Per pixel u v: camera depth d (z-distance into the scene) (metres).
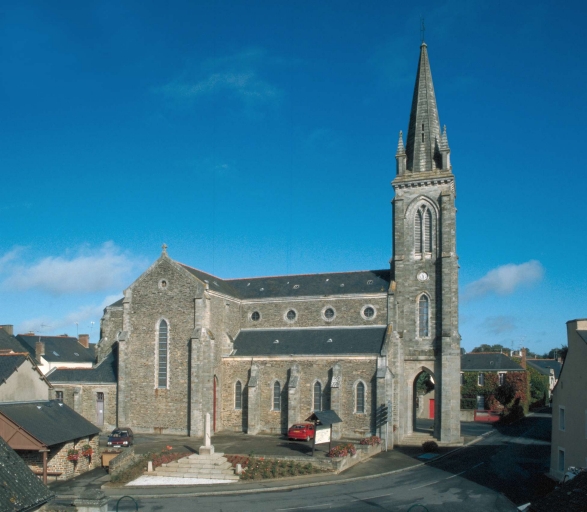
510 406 85.69
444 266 59.94
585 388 36.00
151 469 41.12
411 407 60.41
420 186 62.88
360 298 62.84
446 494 35.53
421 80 66.94
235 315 66.56
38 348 74.56
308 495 35.16
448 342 58.22
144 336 60.56
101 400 61.09
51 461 39.09
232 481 38.84
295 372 57.44
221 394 61.09
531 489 37.06
